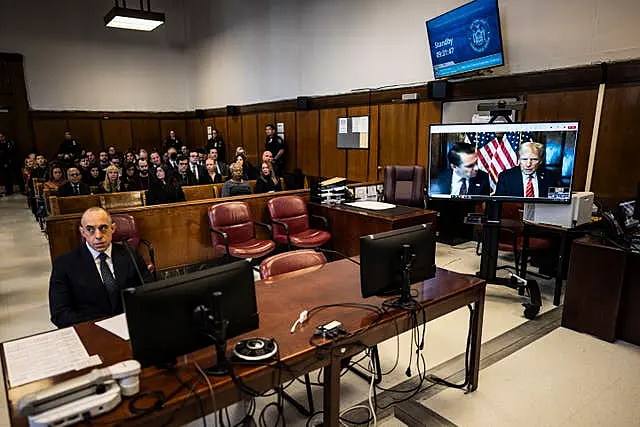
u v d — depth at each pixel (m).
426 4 5.79
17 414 1.17
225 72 10.61
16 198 9.73
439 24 5.37
